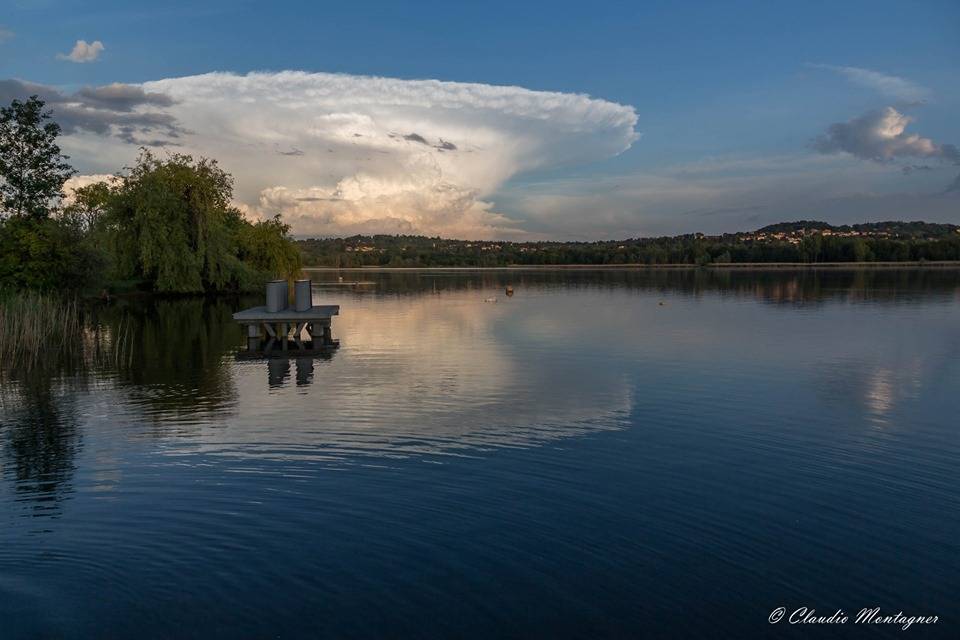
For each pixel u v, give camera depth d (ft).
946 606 20.72
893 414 44.14
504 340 84.58
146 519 26.73
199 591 21.21
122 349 77.82
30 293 104.12
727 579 22.17
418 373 60.39
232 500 28.76
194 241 178.50
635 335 88.43
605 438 38.45
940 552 24.26
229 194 193.57
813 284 222.89
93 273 131.23
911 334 87.25
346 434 39.27
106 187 238.89
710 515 27.35
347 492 29.66
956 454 35.68
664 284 237.66
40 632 18.89
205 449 36.29
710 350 73.72
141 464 33.76
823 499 29.22
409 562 23.15
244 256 212.64
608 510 27.78
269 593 21.09
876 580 22.26
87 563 23.07
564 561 23.27
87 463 33.96
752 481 31.40
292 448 36.45
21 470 32.99
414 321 110.93
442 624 19.48
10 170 125.08
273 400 48.98
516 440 38.01
